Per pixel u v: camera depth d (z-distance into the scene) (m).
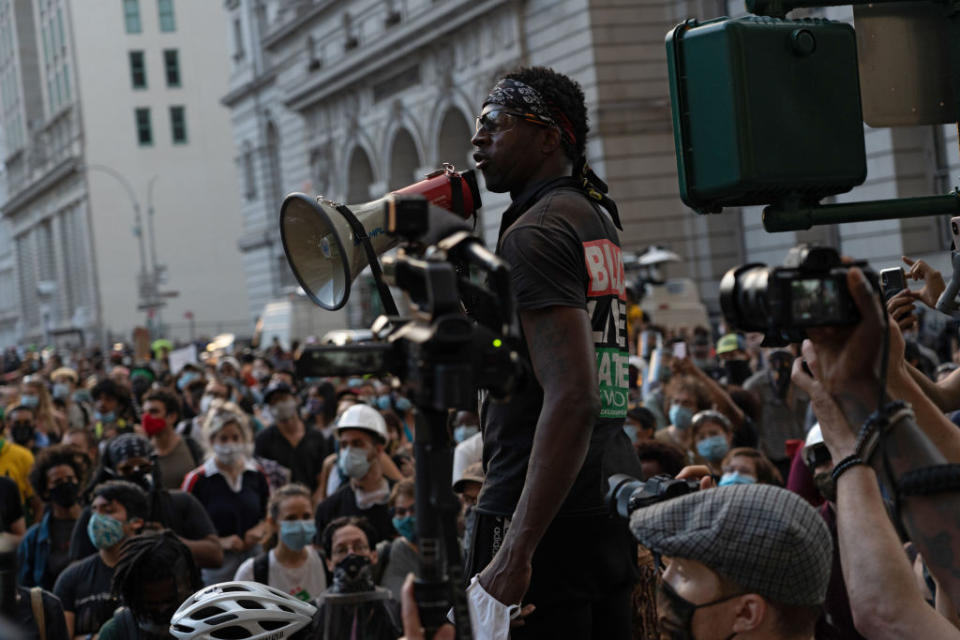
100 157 78.75
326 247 2.94
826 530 2.08
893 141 23.28
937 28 3.02
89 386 21.20
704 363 14.04
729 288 2.13
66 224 85.38
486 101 3.18
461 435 8.51
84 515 6.66
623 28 31.06
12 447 10.16
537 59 33.41
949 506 2.08
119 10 79.50
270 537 6.73
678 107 2.66
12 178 103.44
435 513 1.96
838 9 10.01
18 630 2.83
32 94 95.50
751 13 2.75
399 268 2.01
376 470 7.62
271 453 10.14
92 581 6.10
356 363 1.98
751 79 2.53
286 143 54.09
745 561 2.01
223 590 3.87
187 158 80.19
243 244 63.50
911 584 2.12
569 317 2.84
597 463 3.05
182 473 9.05
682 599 2.09
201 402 13.96
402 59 41.09
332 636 3.19
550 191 3.07
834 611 4.63
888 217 2.79
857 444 2.14
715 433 7.46
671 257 26.94
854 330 2.06
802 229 2.71
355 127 45.78
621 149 31.06
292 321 42.97
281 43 52.34
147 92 79.75
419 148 40.59
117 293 78.31
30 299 99.81
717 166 2.58
